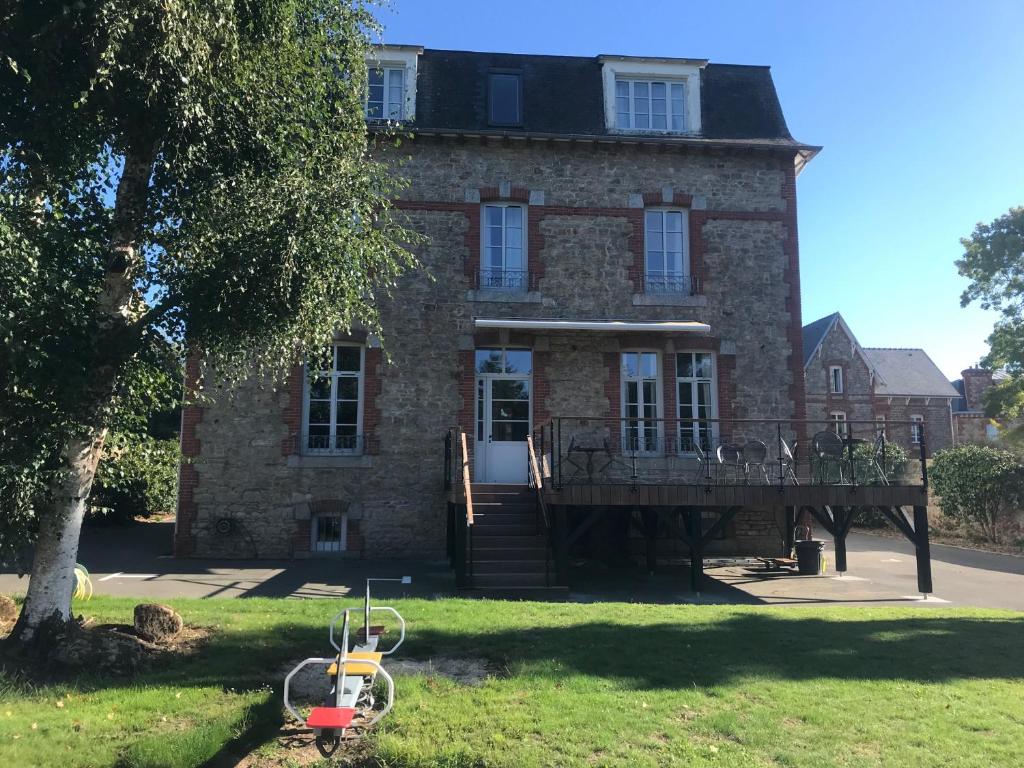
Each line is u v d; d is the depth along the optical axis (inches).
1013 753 165.2
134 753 156.9
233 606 319.0
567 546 420.2
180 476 522.6
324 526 535.5
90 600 327.6
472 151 573.3
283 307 245.1
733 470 479.8
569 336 559.8
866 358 1502.2
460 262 561.0
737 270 581.6
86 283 231.8
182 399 310.8
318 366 308.8
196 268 232.1
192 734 167.0
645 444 555.2
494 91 588.7
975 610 353.4
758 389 570.3
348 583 428.1
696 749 165.3
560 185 576.7
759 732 174.9
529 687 207.8
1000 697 204.2
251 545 521.0
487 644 254.5
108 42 196.2
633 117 603.8
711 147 582.6
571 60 613.9
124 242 247.4
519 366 563.2
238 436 528.4
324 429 541.0
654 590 436.8
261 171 260.1
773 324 578.9
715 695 202.8
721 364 570.3
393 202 559.2
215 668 223.1
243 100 257.3
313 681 214.2
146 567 477.7
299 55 276.1
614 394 557.0
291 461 527.8
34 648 224.5
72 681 207.6
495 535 444.5
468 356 552.4
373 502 532.1
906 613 334.6
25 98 210.2
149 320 242.7
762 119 611.8
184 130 243.8
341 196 258.1
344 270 266.7
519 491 481.4
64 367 208.7
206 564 493.4
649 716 184.9
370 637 212.7
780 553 567.5
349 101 301.0
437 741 168.9
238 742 171.2
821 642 265.1
